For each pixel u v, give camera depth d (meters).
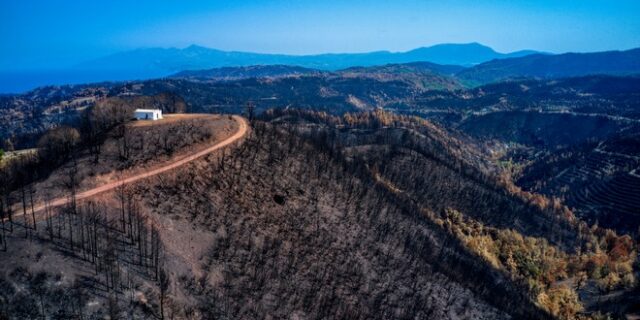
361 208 190.62
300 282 138.88
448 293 167.88
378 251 171.12
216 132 194.88
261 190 168.75
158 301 107.62
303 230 160.75
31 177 147.50
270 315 123.44
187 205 145.50
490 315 166.00
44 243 111.44
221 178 163.25
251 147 190.25
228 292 122.94
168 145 173.38
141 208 136.25
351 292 146.12
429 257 183.38
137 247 121.62
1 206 119.88
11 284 98.62
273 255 142.88
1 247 107.12
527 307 182.00
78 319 96.38
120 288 106.56
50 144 181.00
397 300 152.38
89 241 115.88
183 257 126.12
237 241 141.12
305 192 181.38
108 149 163.88
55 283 101.69
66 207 127.00
